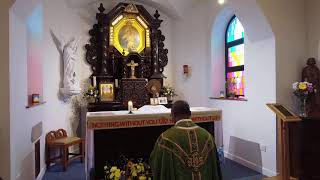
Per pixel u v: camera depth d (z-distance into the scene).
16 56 3.08
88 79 5.93
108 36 5.91
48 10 4.84
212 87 5.68
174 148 1.85
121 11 6.05
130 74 6.06
